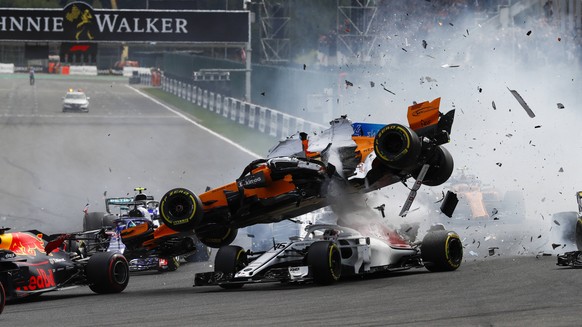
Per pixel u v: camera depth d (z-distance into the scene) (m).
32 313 44.97
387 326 33.50
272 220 54.94
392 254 53.72
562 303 36.81
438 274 52.03
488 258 60.62
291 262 50.62
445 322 33.69
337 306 39.91
